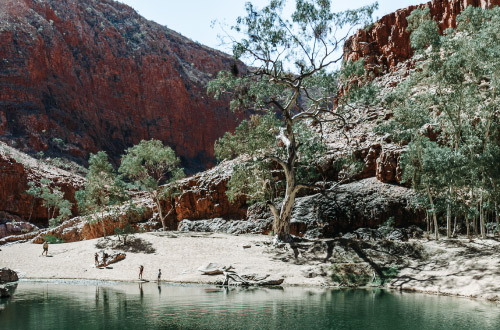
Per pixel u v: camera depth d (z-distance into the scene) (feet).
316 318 65.21
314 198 161.38
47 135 383.45
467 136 122.93
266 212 166.91
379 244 121.49
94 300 80.64
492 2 228.84
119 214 191.11
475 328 58.70
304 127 157.58
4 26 407.23
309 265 113.19
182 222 180.55
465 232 132.67
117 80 489.67
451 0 255.50
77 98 438.81
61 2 496.23
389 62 266.57
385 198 150.10
